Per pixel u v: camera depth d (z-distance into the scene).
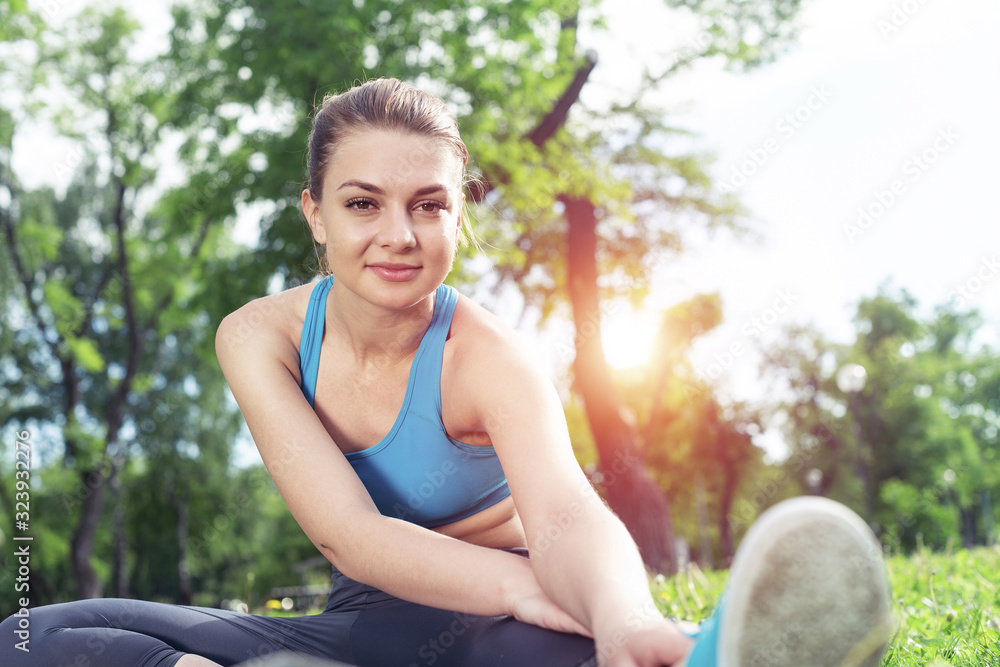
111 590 22.47
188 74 12.41
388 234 1.36
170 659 1.23
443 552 1.28
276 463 1.43
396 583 1.30
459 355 1.50
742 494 31.23
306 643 1.46
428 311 1.53
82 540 15.58
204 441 20.59
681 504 32.12
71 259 19.78
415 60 10.16
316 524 1.36
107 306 18.47
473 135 10.35
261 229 10.48
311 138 1.52
